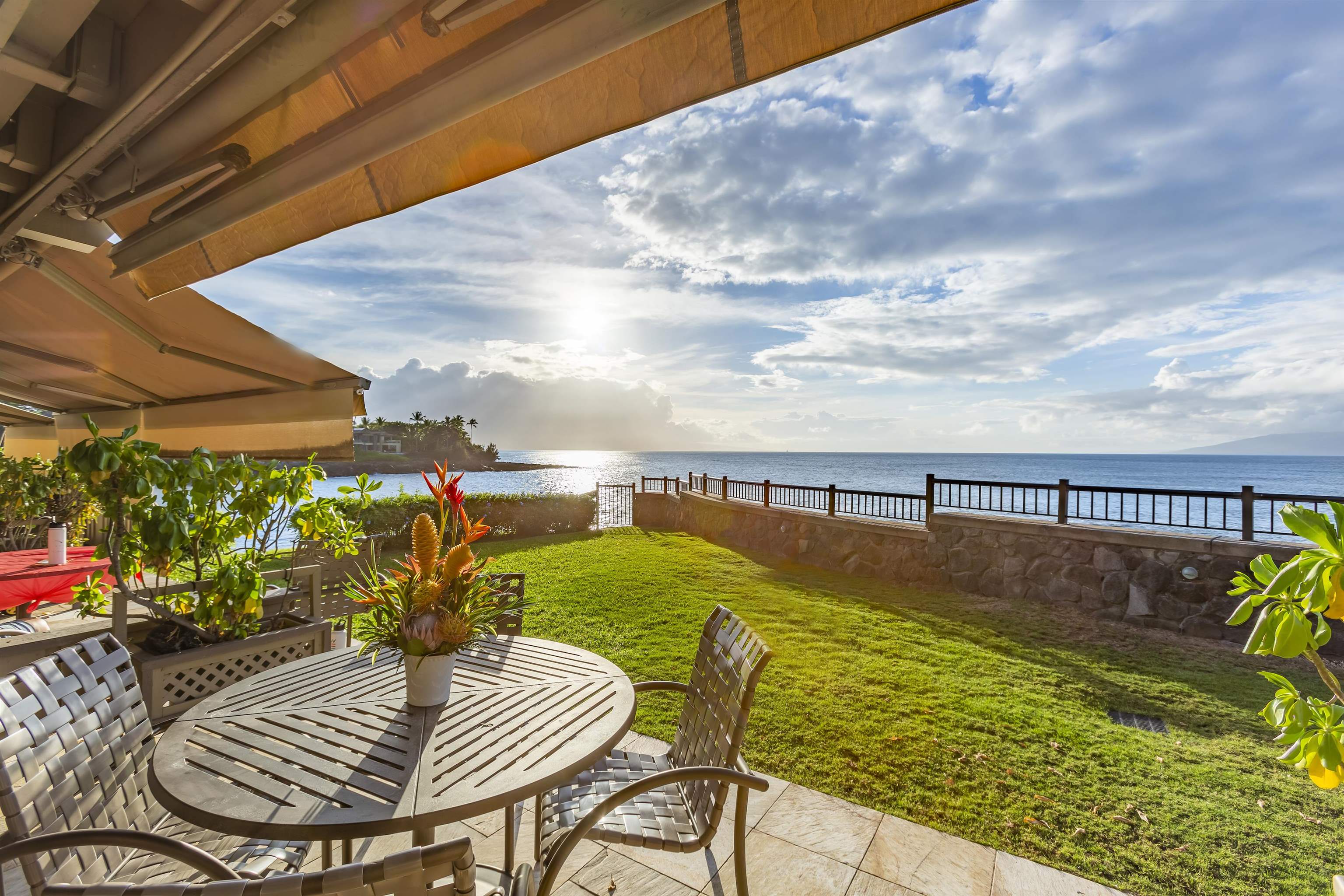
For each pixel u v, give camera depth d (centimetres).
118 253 193
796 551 1034
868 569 893
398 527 1079
